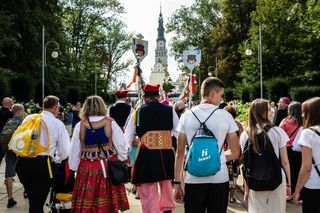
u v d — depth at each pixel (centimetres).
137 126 580
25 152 534
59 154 557
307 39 3500
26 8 3359
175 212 712
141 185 576
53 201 563
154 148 570
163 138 577
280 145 457
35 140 539
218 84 414
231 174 786
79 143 520
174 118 586
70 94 4122
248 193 486
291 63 3772
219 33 5034
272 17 3769
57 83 3800
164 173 568
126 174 522
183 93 1368
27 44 3472
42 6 3819
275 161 446
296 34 3712
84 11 5319
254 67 3925
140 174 566
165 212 586
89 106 525
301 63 3678
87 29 5378
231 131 408
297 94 2994
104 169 508
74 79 4494
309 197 429
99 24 5419
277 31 3769
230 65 4925
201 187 397
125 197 525
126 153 525
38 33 3459
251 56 3912
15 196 838
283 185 454
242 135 472
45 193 546
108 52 6097
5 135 733
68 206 559
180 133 415
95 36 5628
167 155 576
